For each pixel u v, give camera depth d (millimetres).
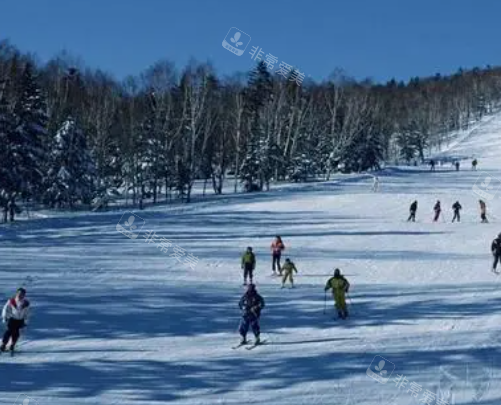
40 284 22312
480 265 28938
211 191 77562
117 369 13938
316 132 89062
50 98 67562
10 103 52438
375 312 19609
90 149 65875
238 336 16859
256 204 53469
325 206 52219
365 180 76562
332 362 14672
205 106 72688
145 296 21156
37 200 58625
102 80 81625
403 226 42094
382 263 29078
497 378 13695
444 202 55062
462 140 167875
